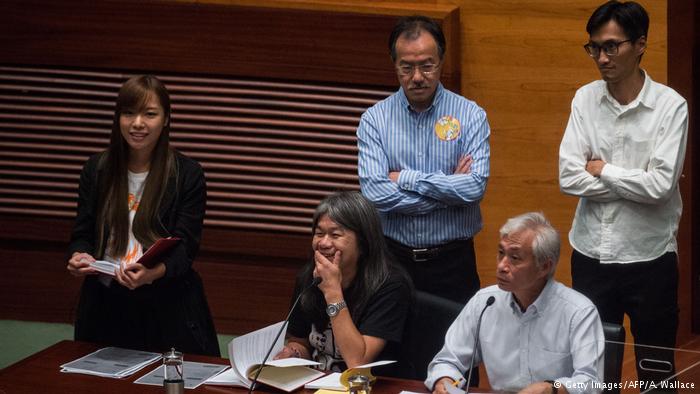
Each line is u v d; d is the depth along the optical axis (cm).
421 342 1152
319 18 1719
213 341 1338
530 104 1642
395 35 1334
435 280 1352
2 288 1866
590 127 1319
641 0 1561
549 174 1653
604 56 1270
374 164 1355
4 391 1049
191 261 1291
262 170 1778
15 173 1839
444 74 1655
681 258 1695
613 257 1311
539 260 1047
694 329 1717
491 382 1098
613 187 1283
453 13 1636
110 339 1296
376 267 1130
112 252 1279
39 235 1848
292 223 1794
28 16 1797
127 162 1288
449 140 1351
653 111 1288
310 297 1145
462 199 1321
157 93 1268
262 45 1748
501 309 1088
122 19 1777
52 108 1816
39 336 1800
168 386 1016
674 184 1273
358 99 1738
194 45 1766
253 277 1811
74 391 1052
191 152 1794
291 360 1047
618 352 1010
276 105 1766
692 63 1664
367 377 1011
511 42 1633
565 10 1606
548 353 1067
